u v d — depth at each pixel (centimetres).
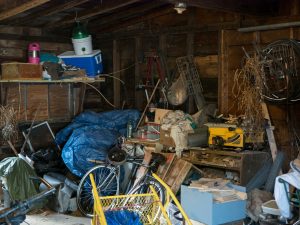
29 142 521
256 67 422
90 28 600
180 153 448
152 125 493
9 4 423
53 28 582
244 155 405
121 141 506
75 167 479
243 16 465
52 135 554
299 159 371
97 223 291
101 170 464
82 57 563
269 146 431
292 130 431
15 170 419
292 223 351
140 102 586
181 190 389
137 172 466
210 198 358
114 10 521
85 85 596
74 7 483
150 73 564
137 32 576
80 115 551
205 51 507
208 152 434
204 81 512
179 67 516
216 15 490
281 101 414
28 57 548
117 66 612
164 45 548
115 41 609
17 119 538
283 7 437
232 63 480
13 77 505
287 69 407
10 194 410
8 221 352
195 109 520
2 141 531
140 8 505
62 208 464
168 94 521
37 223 430
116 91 615
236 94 476
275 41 420
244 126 423
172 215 383
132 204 312
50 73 527
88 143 488
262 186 418
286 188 341
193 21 514
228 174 431
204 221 364
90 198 461
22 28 559
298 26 422
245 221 396
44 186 462
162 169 450
